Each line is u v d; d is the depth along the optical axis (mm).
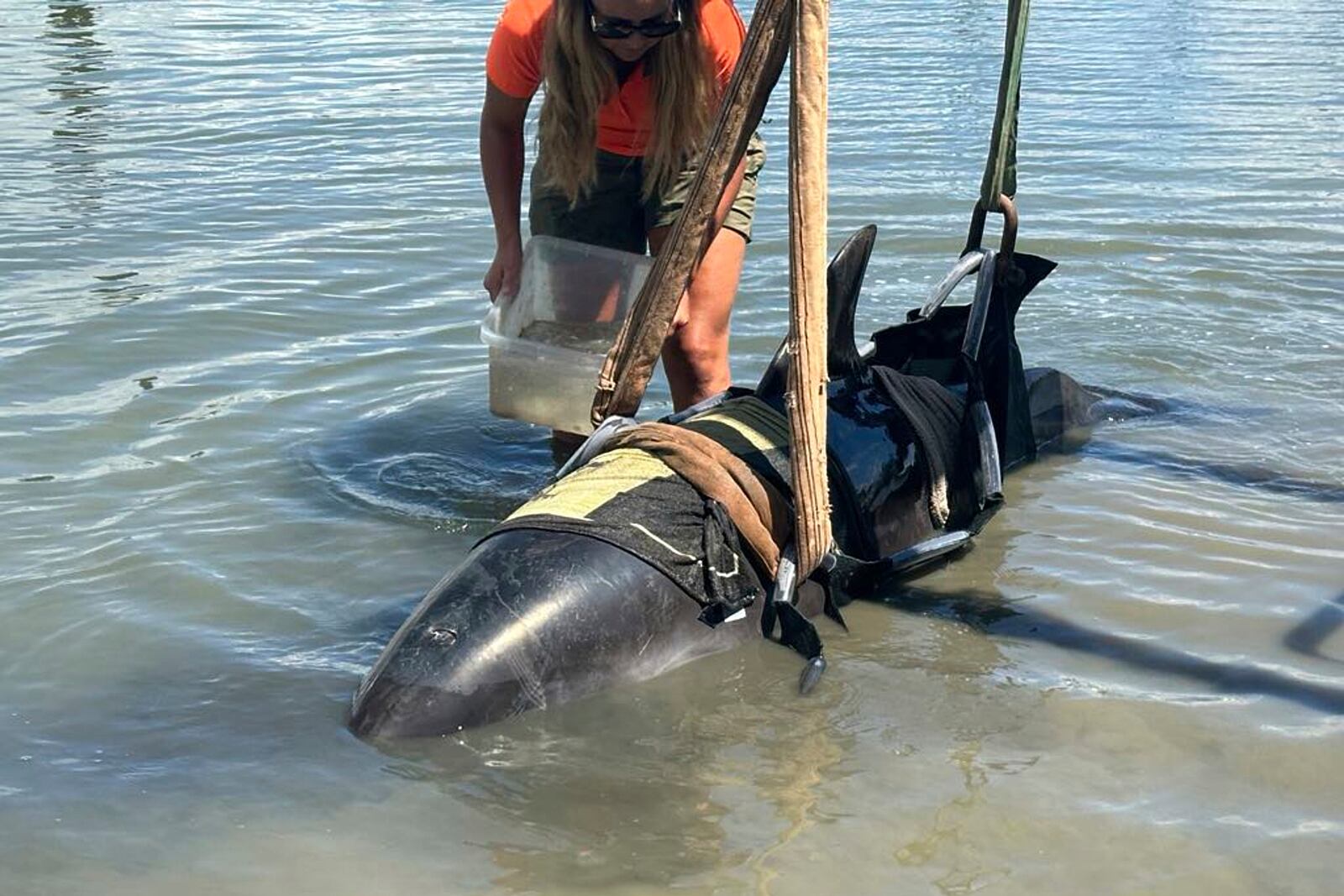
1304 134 11266
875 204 9305
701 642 4320
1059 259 8375
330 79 13211
